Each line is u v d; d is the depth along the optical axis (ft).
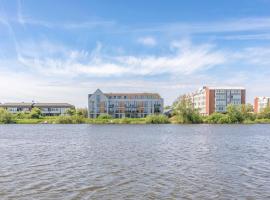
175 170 97.45
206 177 86.89
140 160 118.11
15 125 498.28
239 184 78.64
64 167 102.89
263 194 69.62
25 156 129.70
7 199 65.36
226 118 504.84
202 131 309.63
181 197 67.15
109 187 75.41
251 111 569.64
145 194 69.36
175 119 515.50
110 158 123.44
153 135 258.37
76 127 419.33
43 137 242.78
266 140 212.23
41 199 65.36
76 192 70.85
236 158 124.36
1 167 102.94
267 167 103.50
